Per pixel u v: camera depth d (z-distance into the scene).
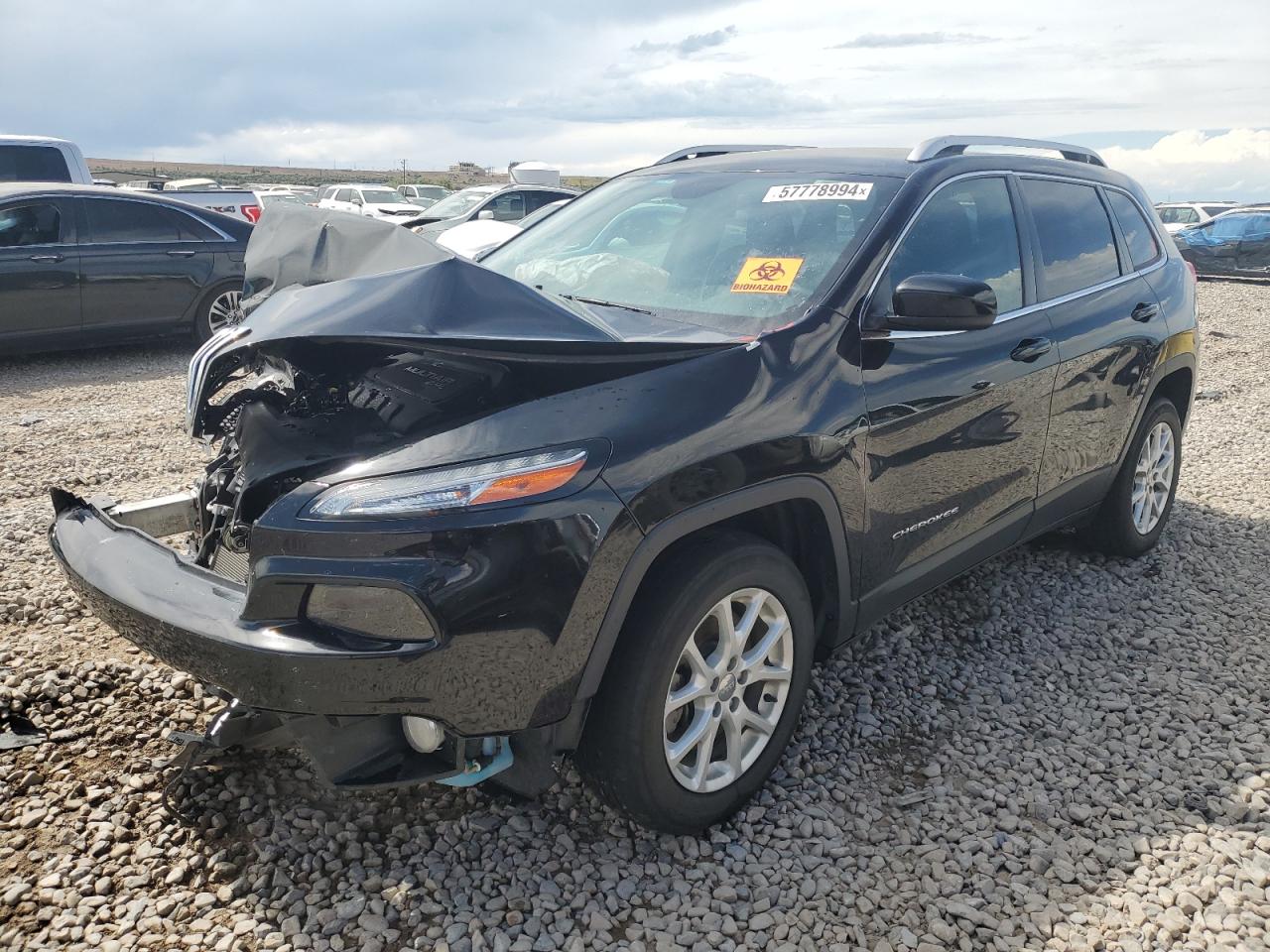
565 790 2.83
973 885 2.55
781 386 2.68
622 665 2.41
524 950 2.27
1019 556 4.74
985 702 3.48
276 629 2.21
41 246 8.61
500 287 2.52
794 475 2.65
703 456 2.44
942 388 3.13
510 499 2.20
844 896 2.49
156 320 9.34
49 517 4.73
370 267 2.82
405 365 2.60
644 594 2.44
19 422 6.77
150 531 3.14
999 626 4.04
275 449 2.49
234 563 2.64
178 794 2.74
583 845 2.63
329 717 2.23
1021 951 2.33
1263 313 14.80
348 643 2.16
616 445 2.32
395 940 2.29
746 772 2.74
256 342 2.48
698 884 2.52
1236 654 3.87
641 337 2.75
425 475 2.22
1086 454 4.06
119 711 3.11
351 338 2.30
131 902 2.34
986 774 3.04
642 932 2.35
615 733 2.43
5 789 2.72
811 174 3.52
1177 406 4.91
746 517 2.80
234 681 2.23
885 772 3.04
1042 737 3.27
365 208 22.31
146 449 6.18
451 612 2.14
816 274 3.04
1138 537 4.64
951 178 3.46
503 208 15.46
